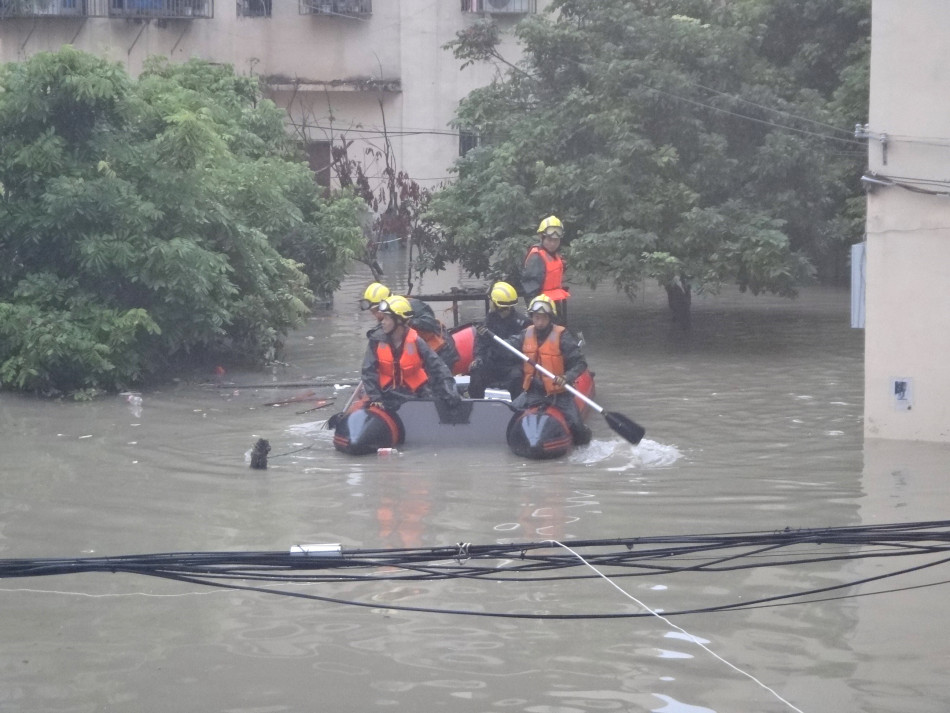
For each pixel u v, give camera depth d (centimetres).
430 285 2258
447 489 865
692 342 1578
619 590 647
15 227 1265
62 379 1253
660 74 1470
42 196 1250
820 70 2069
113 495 848
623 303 1995
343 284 2286
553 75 1644
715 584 654
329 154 2978
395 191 2748
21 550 718
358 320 1828
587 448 1001
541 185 1508
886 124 1012
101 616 618
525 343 1031
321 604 634
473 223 1616
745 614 611
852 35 2039
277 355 1505
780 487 862
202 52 2867
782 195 1485
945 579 658
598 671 544
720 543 470
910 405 1021
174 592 655
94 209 1262
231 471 923
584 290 2175
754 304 1975
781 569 679
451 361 1154
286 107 2886
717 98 1516
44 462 951
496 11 2906
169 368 1398
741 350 1510
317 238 1820
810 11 2039
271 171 1619
